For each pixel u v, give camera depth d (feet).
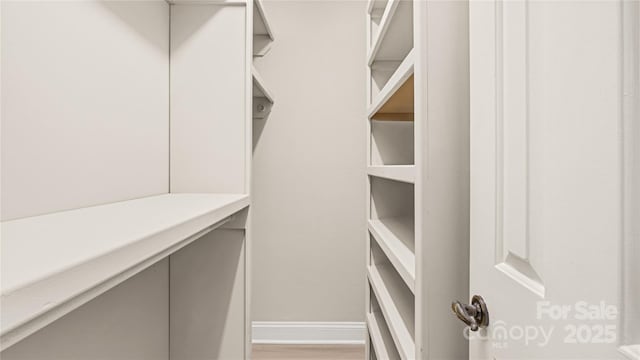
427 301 2.52
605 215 1.20
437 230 2.52
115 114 2.73
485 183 2.01
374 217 5.63
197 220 2.10
